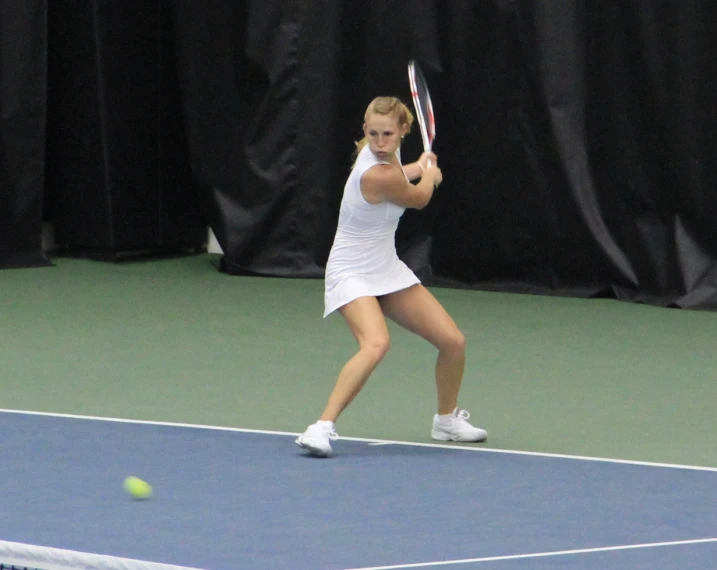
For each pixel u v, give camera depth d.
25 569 9.94
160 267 33.09
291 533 11.38
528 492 13.05
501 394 18.92
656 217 28.62
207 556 10.63
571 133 28.88
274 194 31.58
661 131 28.19
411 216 30.97
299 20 30.91
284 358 21.73
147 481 13.36
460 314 26.91
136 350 22.33
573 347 23.20
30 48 32.00
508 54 29.19
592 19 28.53
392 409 17.69
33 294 28.58
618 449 15.36
